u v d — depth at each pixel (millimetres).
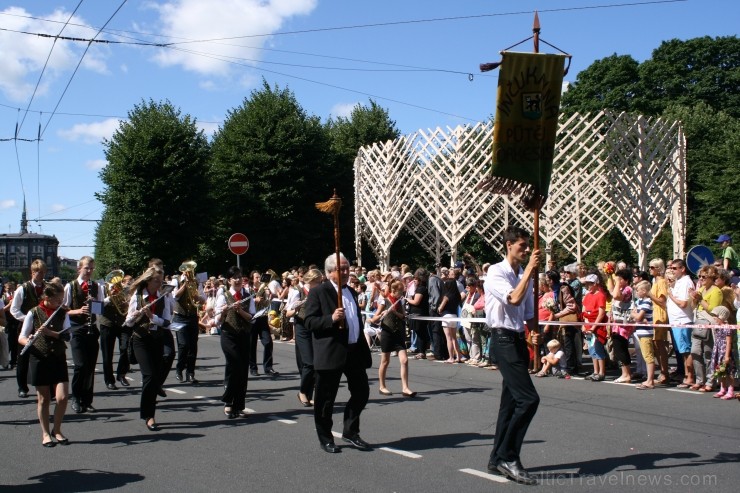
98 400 10516
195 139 33219
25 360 10836
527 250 6293
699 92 40625
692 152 34719
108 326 11594
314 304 7223
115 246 33750
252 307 9352
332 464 6680
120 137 32781
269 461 6840
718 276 10266
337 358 7125
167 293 8961
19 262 79375
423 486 5910
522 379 6016
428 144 20953
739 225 30938
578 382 11523
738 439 7391
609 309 12789
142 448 7480
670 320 10820
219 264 36906
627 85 41500
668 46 42312
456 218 20109
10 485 6195
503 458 6141
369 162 24016
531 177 6234
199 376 12938
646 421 8359
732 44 41062
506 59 6113
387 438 7727
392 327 10422
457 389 10992
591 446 7168
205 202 32906
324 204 7375
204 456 7086
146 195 32062
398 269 17219
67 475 6488
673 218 18516
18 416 9367
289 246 35625
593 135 17547
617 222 20531
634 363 13742
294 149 35219
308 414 9234
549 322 11852
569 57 6215
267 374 12898
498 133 6207
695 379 10797
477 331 13820
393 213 22734
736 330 9766
